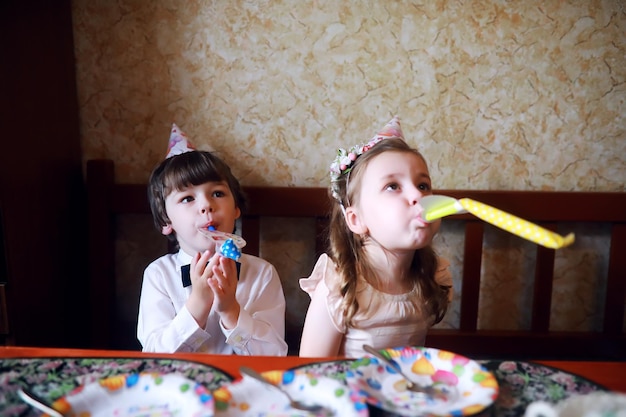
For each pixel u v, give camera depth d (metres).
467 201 0.52
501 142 1.38
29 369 0.61
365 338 0.91
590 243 1.42
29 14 1.13
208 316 1.08
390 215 0.82
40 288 1.19
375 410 0.55
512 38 1.33
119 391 0.55
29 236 1.14
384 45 1.33
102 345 1.35
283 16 1.32
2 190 1.05
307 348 0.92
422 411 0.53
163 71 1.34
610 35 1.34
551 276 1.36
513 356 1.38
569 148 1.38
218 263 0.99
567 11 1.32
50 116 1.22
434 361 0.63
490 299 1.44
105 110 1.36
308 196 1.33
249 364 0.64
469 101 1.36
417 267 0.96
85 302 1.41
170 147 1.24
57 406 0.53
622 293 1.37
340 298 0.89
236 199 1.19
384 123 1.37
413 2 1.32
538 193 1.32
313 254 1.43
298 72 1.34
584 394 0.57
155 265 1.16
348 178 0.94
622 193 1.33
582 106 1.37
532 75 1.35
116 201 1.32
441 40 1.33
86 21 1.32
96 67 1.34
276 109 1.36
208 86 1.35
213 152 1.33
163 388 0.56
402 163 0.85
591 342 1.37
